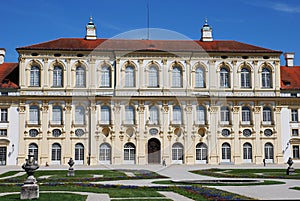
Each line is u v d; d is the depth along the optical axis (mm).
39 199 24266
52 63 79500
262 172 53000
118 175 42281
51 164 77250
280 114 81625
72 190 29766
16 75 82750
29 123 78188
